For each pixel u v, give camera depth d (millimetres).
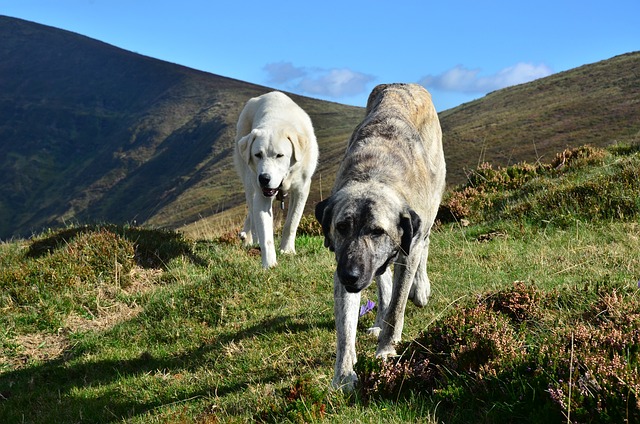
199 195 107312
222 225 12703
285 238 9555
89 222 10250
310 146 9570
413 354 4469
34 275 8266
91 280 8273
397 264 4844
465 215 10250
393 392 4176
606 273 6203
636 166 9406
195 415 4699
